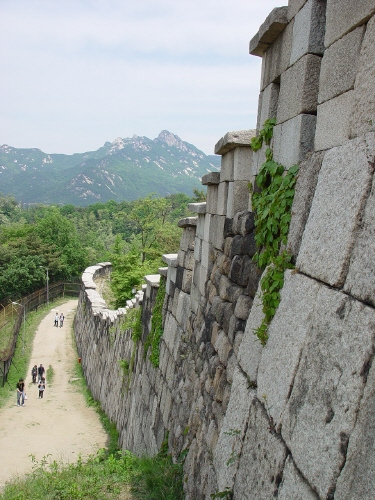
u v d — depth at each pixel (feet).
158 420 25.79
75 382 69.26
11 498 20.16
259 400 10.29
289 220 10.91
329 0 10.09
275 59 12.97
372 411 6.42
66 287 154.20
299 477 7.80
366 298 7.16
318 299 8.50
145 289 35.29
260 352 11.09
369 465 6.20
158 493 18.03
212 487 12.77
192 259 23.36
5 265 134.51
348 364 7.14
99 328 61.21
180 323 23.71
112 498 18.65
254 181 14.64
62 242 160.25
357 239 7.69
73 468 22.74
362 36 8.74
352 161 8.19
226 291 16.02
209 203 19.84
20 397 57.21
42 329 105.40
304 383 8.32
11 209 317.42
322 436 7.36
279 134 12.40
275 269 10.73
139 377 33.53
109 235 206.69
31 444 41.91
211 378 16.48
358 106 8.55
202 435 16.26
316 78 10.84
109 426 44.32
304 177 10.30
